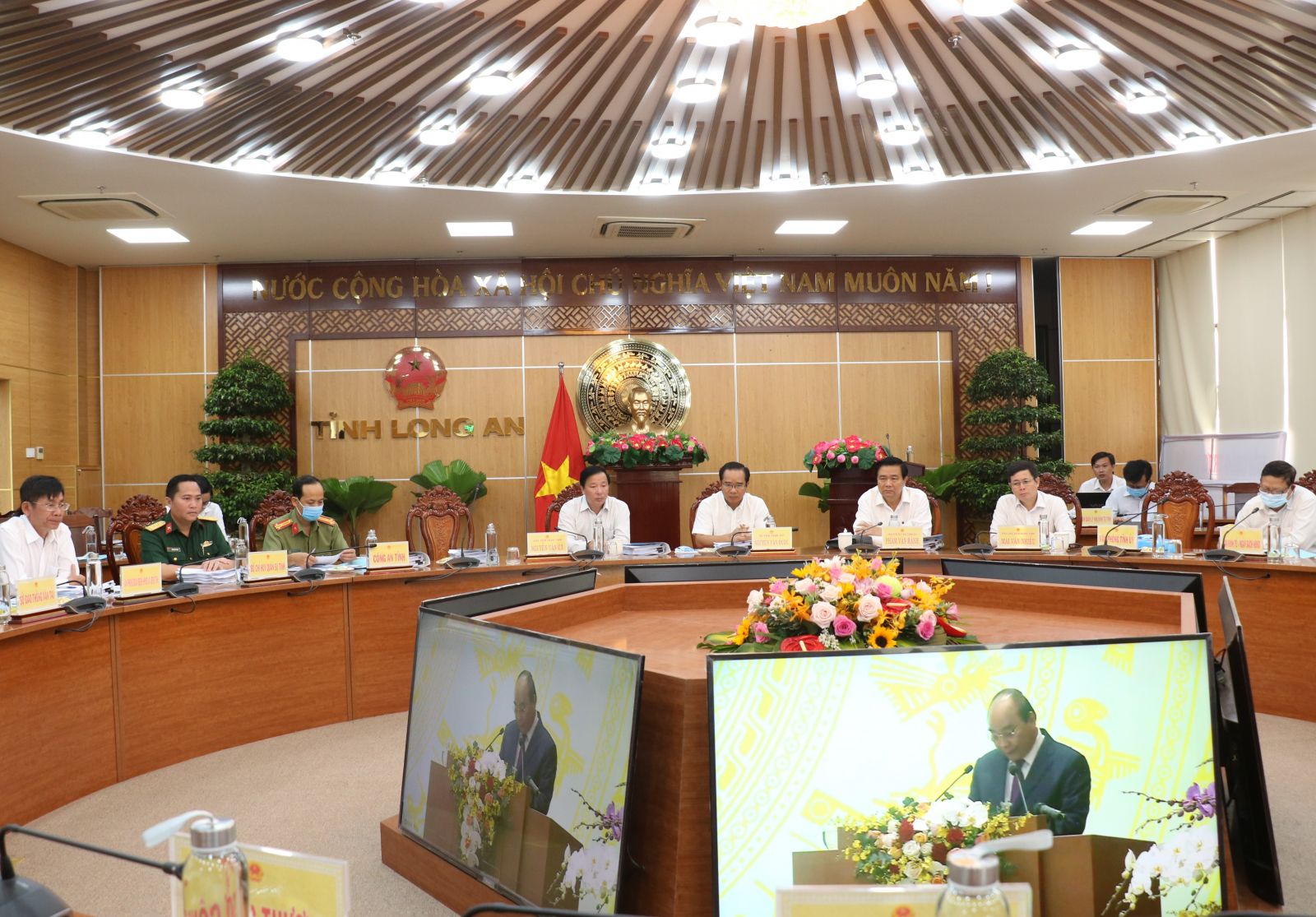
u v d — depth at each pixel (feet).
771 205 23.08
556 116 17.87
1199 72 16.15
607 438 24.89
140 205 21.34
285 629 14.25
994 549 16.57
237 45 14.08
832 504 22.98
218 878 3.19
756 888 6.26
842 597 7.66
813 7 11.61
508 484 27.43
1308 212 24.17
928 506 19.03
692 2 13.97
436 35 14.47
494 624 7.95
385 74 15.62
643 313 27.76
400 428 27.22
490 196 21.80
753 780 6.33
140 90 15.35
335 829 10.30
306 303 27.09
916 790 6.38
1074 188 22.20
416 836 8.70
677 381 27.73
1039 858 6.41
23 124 16.46
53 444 25.77
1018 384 26.30
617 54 15.48
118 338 26.91
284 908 4.16
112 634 12.08
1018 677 6.55
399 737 13.97
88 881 9.12
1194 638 6.73
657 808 6.90
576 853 6.72
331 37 14.20
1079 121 18.42
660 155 19.45
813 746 6.38
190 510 16.12
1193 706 6.67
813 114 18.20
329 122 17.31
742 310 27.99
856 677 6.46
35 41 13.30
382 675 15.23
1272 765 11.78
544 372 27.50
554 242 25.96
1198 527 21.72
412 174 20.40
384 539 27.17
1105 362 29.43
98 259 26.05
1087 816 6.47
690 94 16.75
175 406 26.94
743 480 18.97
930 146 19.90
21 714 10.66
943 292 28.45
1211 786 6.63
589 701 6.86
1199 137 19.13
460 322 27.37
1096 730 6.56
